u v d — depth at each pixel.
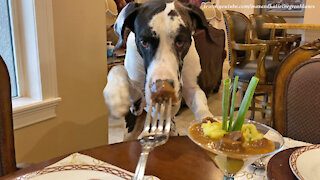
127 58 1.25
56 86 1.61
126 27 1.19
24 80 1.58
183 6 1.13
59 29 1.58
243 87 2.64
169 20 1.01
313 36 3.04
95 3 1.79
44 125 1.58
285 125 1.10
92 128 1.91
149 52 1.04
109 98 1.08
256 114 3.23
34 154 1.55
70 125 1.74
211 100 3.89
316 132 1.03
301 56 1.09
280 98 1.11
